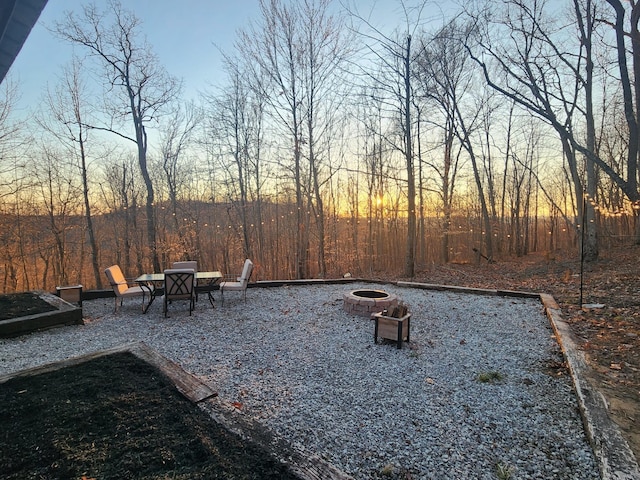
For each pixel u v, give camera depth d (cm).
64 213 1566
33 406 237
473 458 218
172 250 1470
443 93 1438
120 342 448
